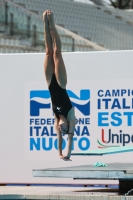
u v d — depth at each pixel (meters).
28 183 23.70
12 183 23.89
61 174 17.55
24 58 24.03
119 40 60.44
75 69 23.58
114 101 23.16
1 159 24.05
